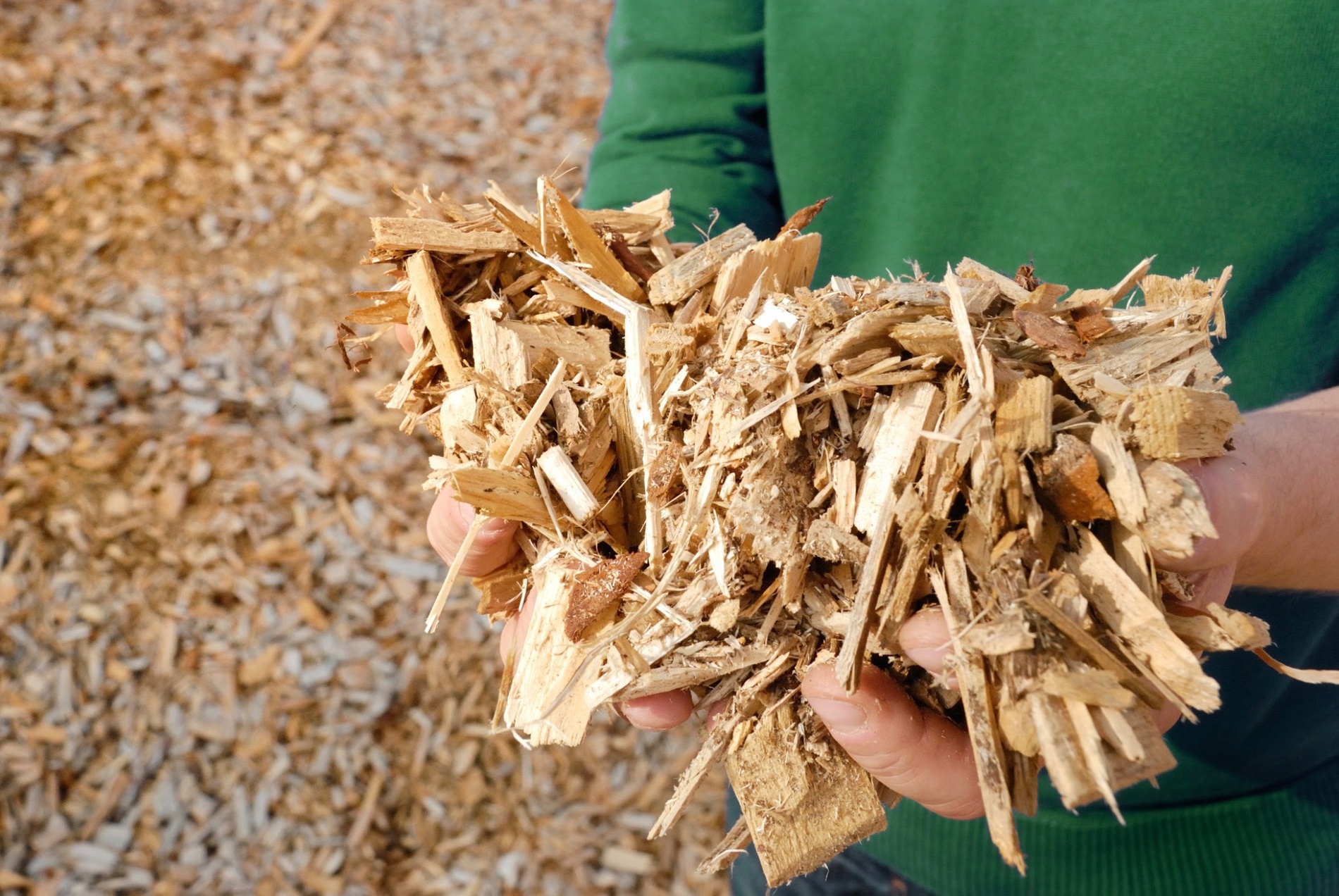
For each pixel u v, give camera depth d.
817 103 0.88
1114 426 0.59
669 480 0.66
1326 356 0.81
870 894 0.97
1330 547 0.64
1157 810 0.88
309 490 1.88
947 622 0.60
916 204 0.87
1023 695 0.58
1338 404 0.67
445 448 0.71
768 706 0.67
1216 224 0.79
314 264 2.21
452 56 2.77
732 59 0.92
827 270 0.94
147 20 2.63
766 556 0.64
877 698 0.62
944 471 0.61
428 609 1.79
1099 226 0.82
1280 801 0.88
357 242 2.29
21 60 2.43
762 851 0.65
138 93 2.44
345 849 1.55
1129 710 0.57
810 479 0.65
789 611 0.66
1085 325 0.63
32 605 1.67
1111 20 0.78
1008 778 0.59
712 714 0.68
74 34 2.53
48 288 2.05
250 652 1.70
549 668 0.67
